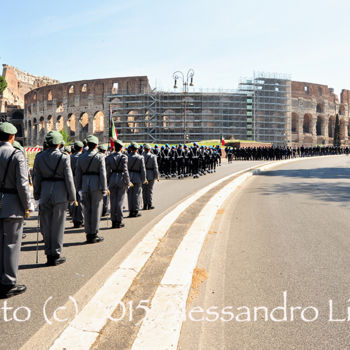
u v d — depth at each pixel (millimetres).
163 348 2393
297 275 3986
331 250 4965
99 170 5684
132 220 7523
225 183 14062
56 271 4254
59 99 85250
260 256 4742
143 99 76188
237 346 2568
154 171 8805
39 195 4641
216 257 4750
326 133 95250
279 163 32594
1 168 3518
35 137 93125
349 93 103875
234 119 77250
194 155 18312
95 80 79875
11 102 101750
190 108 75562
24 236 6434
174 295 3215
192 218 6867
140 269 3957
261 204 9305
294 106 88000
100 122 89062
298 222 6914
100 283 3775
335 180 15867
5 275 3455
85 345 2432
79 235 6383
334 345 2557
